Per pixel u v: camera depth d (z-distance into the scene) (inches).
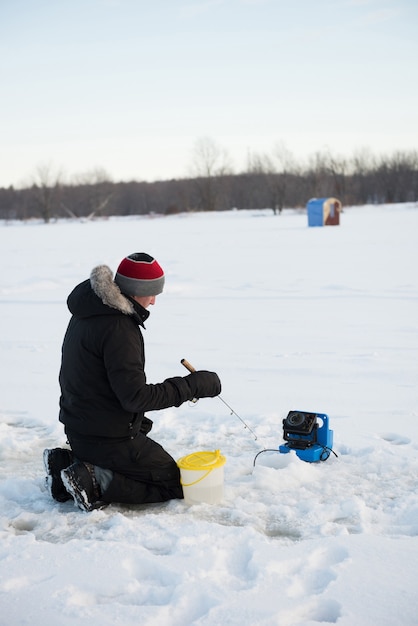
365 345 319.0
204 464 147.3
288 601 104.7
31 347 328.8
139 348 147.6
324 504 144.5
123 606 104.7
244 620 99.6
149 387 145.1
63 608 104.3
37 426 207.2
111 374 143.1
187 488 148.5
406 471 163.3
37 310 450.3
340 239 1058.7
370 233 1189.7
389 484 156.3
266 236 1205.7
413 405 220.2
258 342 331.9
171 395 147.9
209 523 134.3
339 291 502.9
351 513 140.9
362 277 579.2
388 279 561.0
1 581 112.3
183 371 274.8
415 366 275.4
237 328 370.9
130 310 144.8
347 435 189.8
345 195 3400.6
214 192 3481.8
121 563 118.1
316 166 3585.1
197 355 304.7
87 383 146.3
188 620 102.3
